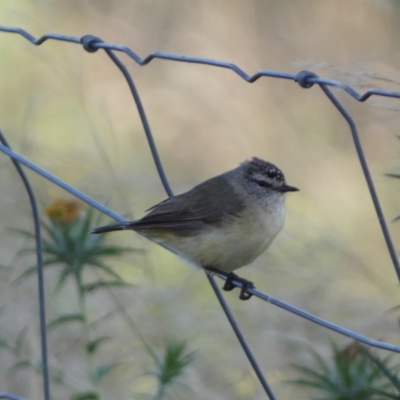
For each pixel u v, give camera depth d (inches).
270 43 696.4
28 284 466.6
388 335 447.8
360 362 299.0
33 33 688.4
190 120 675.4
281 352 443.5
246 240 366.9
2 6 703.7
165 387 342.3
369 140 613.6
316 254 502.9
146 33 724.7
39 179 529.7
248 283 346.0
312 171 604.4
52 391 428.8
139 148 657.0
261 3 714.8
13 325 448.5
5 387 432.8
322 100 650.2
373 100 405.7
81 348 447.5
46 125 644.7
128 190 527.2
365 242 540.1
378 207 257.3
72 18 732.7
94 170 545.3
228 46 703.1
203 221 366.0
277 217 372.8
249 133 648.4
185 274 528.4
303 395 424.5
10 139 572.7
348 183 589.3
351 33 667.4
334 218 560.1
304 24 691.4
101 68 717.3
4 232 482.9
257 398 426.6
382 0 585.9
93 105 679.1
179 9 736.3
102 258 422.0
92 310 458.9
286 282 490.6
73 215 350.6
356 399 295.4
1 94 687.7
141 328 458.0
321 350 435.8
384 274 509.7
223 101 677.9
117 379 436.5
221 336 458.3
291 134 636.7
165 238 376.2
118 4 746.8
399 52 629.3
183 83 695.1
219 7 727.7
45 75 703.1
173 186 548.7
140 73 709.9
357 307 474.0
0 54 710.5
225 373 441.4
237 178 371.2
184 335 457.7
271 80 679.7
